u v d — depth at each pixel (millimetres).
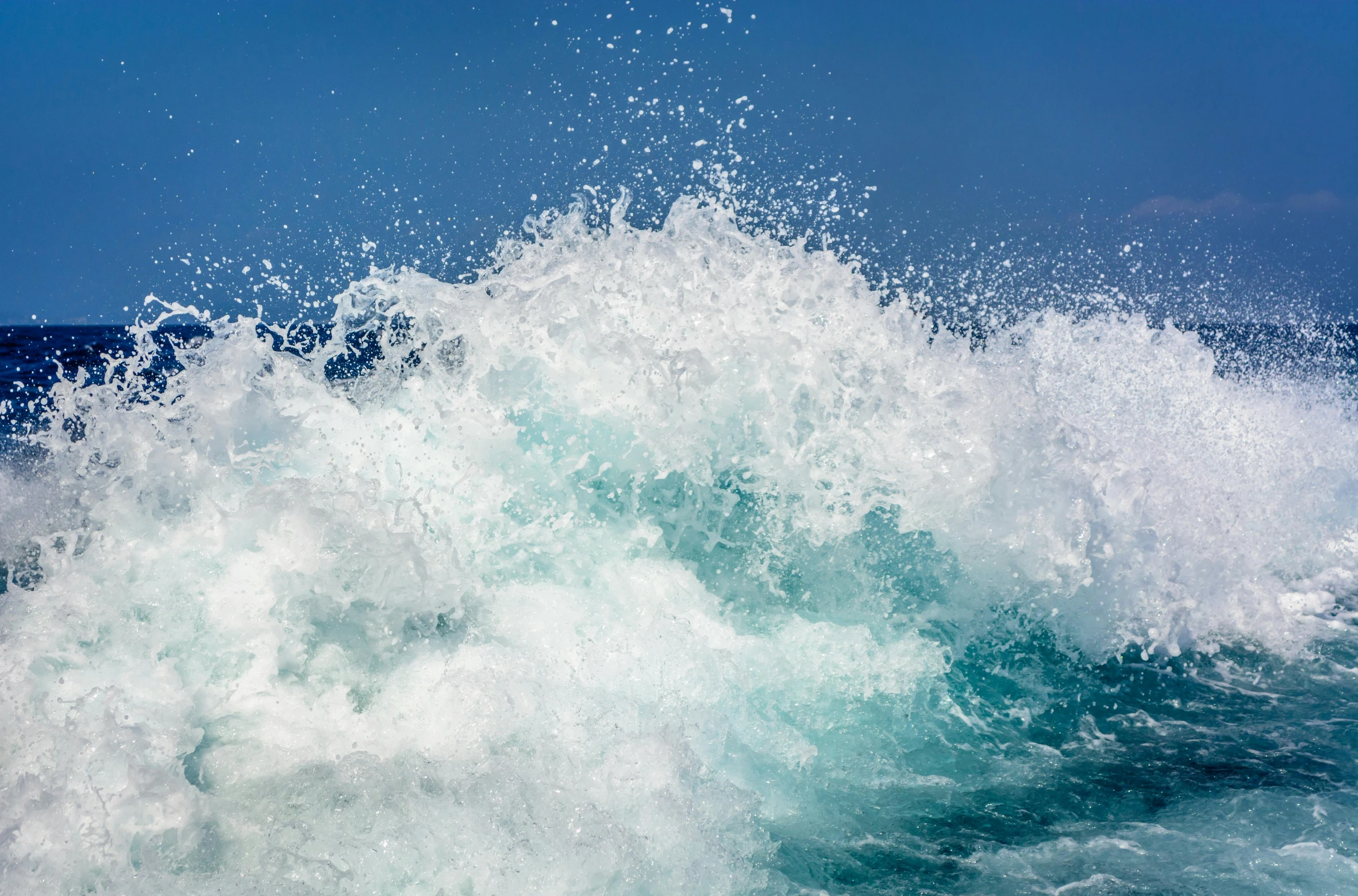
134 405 3303
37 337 28953
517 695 2537
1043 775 2695
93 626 2598
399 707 2566
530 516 3434
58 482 3312
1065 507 3580
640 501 3570
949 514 3568
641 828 2188
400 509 3031
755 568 3471
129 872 1935
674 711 2643
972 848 2326
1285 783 2658
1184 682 3361
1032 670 3379
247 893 1873
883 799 2543
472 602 2992
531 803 2162
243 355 3480
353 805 2137
